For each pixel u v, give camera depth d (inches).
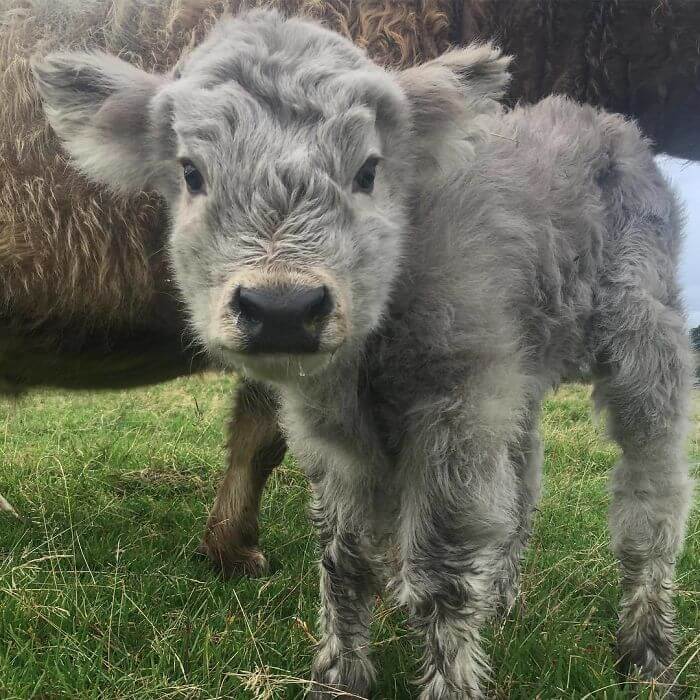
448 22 38.7
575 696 27.4
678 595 35.0
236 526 39.3
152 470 52.9
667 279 33.5
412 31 37.9
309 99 22.0
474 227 26.1
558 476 54.9
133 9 35.2
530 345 29.0
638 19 39.0
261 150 21.2
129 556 37.9
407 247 24.8
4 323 35.3
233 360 21.6
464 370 24.8
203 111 22.1
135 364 38.6
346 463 26.9
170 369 39.6
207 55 24.1
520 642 29.7
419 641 28.0
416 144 26.3
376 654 29.6
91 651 28.8
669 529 31.3
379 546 27.8
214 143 21.7
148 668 27.6
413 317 24.5
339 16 36.9
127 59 34.9
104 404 74.4
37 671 28.1
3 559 36.4
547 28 39.8
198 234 21.9
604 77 40.4
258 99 22.1
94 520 42.4
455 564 24.8
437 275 24.6
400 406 25.7
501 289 26.1
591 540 41.8
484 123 28.1
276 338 19.7
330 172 21.4
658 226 34.2
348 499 27.5
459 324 24.5
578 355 32.8
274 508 47.3
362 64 24.5
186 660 28.3
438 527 24.9
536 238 29.0
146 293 35.4
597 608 34.8
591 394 34.7
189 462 55.7
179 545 40.6
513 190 28.6
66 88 26.4
